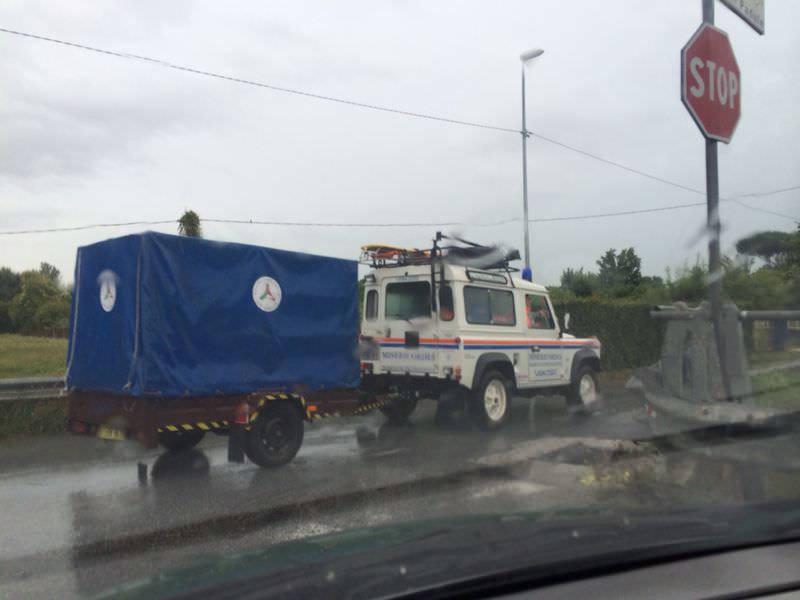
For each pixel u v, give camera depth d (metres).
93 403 7.38
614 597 2.27
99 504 6.01
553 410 11.92
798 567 2.52
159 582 2.54
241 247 7.34
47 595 3.97
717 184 6.31
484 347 9.52
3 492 6.45
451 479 6.71
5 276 50.94
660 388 6.34
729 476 5.47
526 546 2.64
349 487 6.50
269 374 7.48
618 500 5.37
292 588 2.36
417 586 2.32
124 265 6.86
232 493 6.36
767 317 5.48
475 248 9.71
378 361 9.87
